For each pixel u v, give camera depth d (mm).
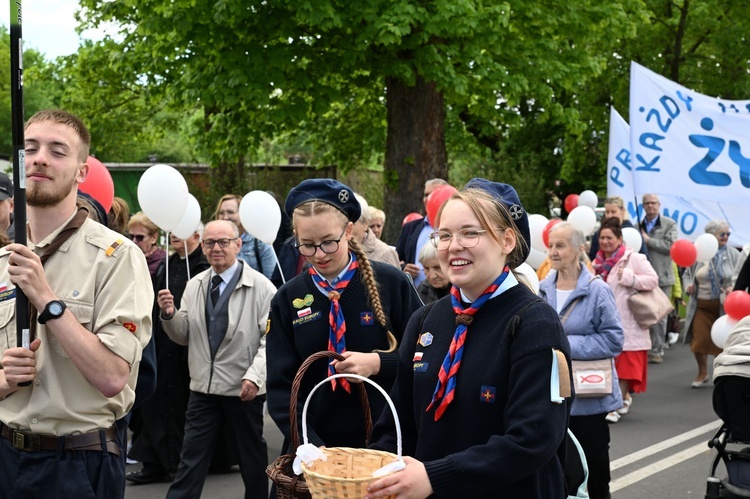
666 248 12258
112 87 22859
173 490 5727
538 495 2715
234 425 5824
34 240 3340
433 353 2820
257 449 5848
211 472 7195
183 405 7070
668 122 10828
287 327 3961
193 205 6895
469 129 23766
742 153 10594
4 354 3133
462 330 2752
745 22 24344
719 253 10570
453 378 2719
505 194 2926
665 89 10820
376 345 3861
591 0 16031
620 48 24859
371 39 13867
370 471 2789
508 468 2520
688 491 6520
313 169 23250
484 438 2676
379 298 3906
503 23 14016
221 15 13734
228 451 7125
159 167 6488
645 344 8672
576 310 5551
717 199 10719
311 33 14812
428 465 2559
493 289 2744
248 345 5863
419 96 15648
